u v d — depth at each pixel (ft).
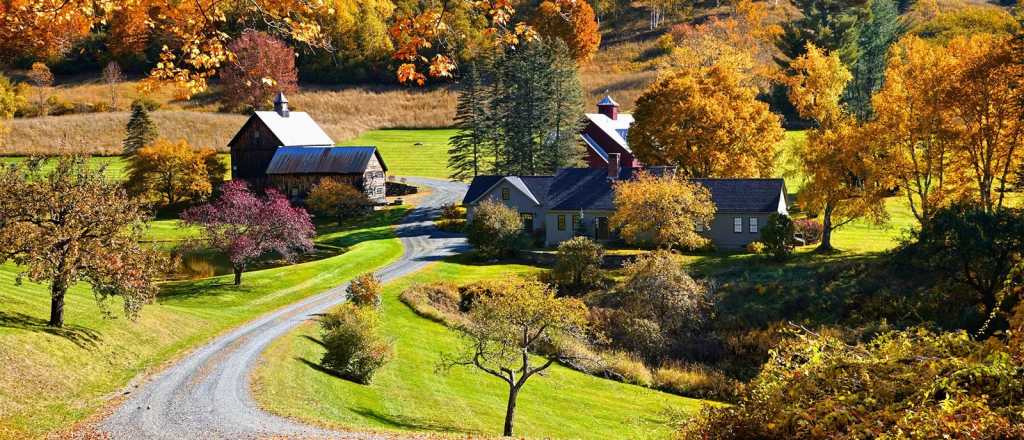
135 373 96.94
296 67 472.85
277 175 304.30
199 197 298.97
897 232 219.41
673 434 46.93
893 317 145.07
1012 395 31.60
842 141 182.70
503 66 294.87
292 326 134.31
